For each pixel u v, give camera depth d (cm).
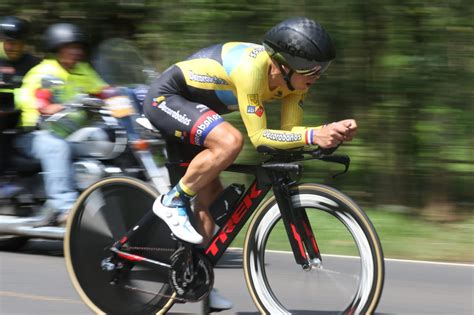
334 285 804
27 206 1271
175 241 830
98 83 1342
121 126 1218
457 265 1210
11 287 1041
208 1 1677
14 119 1271
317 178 1700
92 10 1909
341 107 1661
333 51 764
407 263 1223
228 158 773
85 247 870
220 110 840
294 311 820
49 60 1313
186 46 1719
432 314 938
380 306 971
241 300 983
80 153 1230
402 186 1645
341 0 1578
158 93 826
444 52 1548
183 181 793
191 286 806
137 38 1803
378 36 1587
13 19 1388
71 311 927
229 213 812
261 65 772
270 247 880
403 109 1603
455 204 1606
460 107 1562
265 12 1639
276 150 773
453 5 1523
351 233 785
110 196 860
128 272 852
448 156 1583
